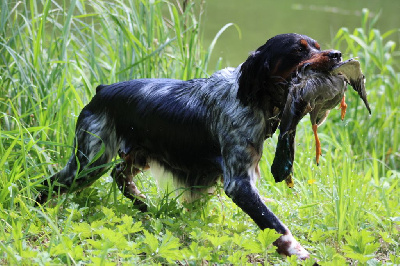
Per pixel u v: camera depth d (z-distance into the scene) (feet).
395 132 50.60
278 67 27.99
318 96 27.09
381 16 88.58
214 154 30.60
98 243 24.52
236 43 70.69
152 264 24.17
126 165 33.27
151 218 31.07
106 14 42.50
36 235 27.53
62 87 37.22
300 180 38.75
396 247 29.81
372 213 32.27
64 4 41.04
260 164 39.88
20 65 38.19
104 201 32.81
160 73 43.16
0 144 32.60
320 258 26.58
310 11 90.63
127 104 31.81
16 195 30.73
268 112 29.22
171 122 30.86
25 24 39.91
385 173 48.14
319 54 27.32
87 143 32.40
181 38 42.83
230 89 29.53
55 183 31.83
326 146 49.11
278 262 27.12
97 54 50.78
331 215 32.60
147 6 43.83
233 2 95.09
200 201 32.22
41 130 35.19
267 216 28.17
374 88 56.49
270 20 82.89
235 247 28.30
